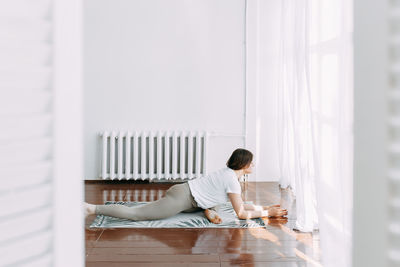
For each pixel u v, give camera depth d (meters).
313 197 3.38
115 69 5.24
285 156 4.80
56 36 0.86
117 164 5.29
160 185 5.12
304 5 3.39
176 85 5.28
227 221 3.62
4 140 0.80
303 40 3.41
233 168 3.66
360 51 0.79
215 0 5.23
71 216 0.91
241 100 5.30
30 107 0.84
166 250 2.95
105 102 5.25
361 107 0.79
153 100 5.27
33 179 0.84
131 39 5.23
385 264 0.75
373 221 0.77
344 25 2.21
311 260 2.79
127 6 5.21
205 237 3.22
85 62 5.23
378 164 0.76
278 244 3.08
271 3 5.19
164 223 3.53
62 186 0.88
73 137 0.91
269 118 5.27
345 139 2.12
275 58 5.22
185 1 5.23
